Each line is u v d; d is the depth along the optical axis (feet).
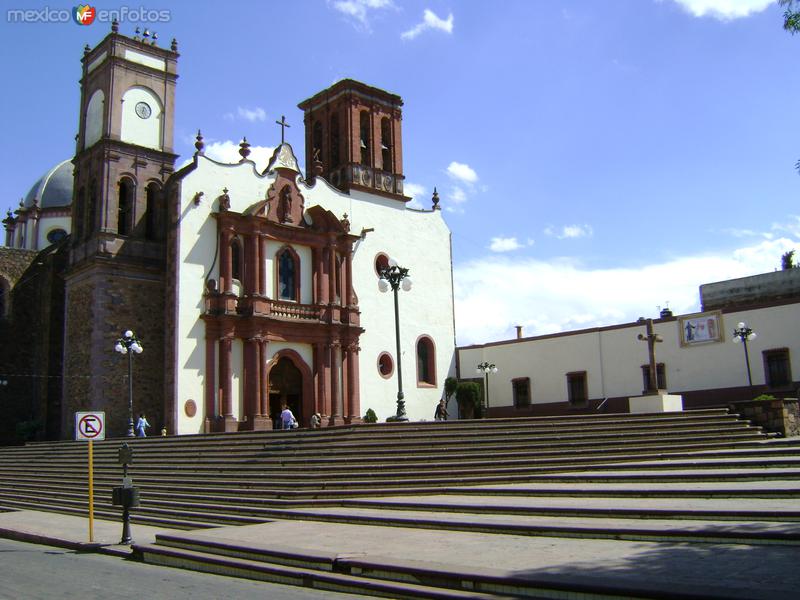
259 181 135.44
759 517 39.96
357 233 149.48
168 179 137.59
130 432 108.88
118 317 127.13
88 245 132.05
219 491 71.72
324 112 159.74
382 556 37.78
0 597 34.94
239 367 125.90
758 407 75.77
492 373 167.22
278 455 79.71
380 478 66.08
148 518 69.26
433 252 163.84
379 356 147.74
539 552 36.96
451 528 45.91
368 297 148.36
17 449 117.80
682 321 139.85
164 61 142.92
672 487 50.57
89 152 136.87
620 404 145.89
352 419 138.10
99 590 36.50
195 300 123.44
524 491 54.90
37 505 85.61
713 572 30.58
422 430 79.20
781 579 28.89
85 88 143.74
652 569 31.68
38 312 152.46
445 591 32.40
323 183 145.28
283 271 135.85
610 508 44.47
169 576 40.91
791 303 126.82
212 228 127.65
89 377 124.77
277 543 43.50
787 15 45.21
